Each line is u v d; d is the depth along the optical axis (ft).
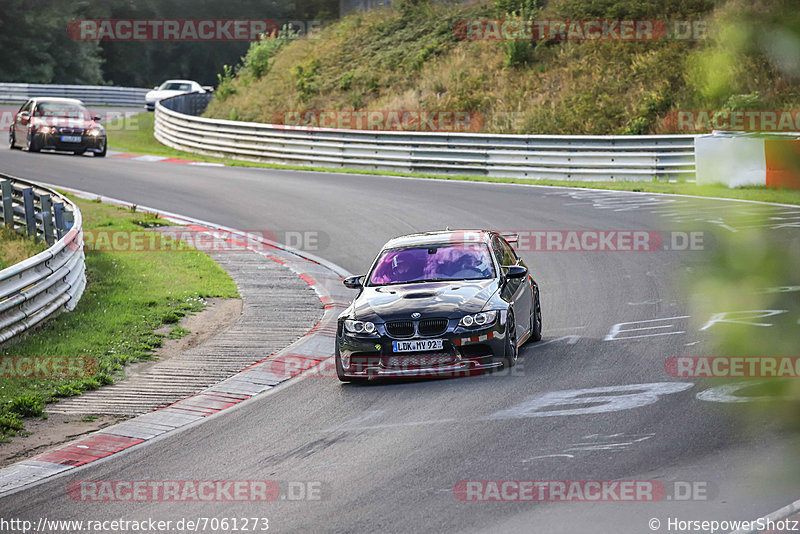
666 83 383.04
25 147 386.93
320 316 157.38
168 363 128.16
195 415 103.35
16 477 83.61
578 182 313.73
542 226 231.91
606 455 75.56
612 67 412.16
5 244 196.85
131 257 206.39
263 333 145.48
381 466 78.02
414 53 493.77
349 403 103.40
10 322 130.52
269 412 102.32
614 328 133.90
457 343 109.50
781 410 27.37
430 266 125.18
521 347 127.65
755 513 59.11
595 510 62.75
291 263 206.90
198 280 184.44
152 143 477.36
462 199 281.33
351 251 216.74
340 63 517.14
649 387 98.32
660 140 313.12
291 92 497.87
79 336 138.62
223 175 346.74
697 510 60.80
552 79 419.74
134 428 98.94
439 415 94.07
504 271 124.67
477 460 77.25
